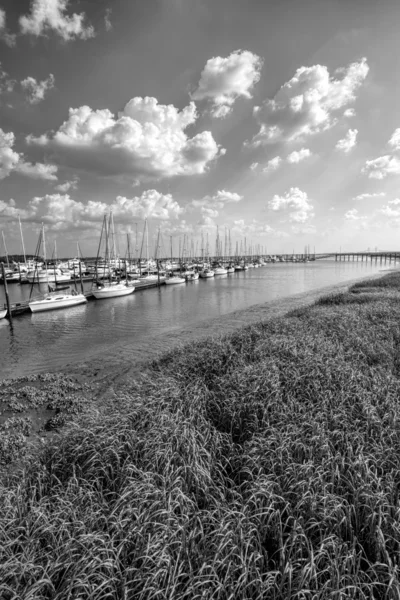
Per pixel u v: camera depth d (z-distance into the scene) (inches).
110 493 199.5
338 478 196.1
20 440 332.8
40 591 137.6
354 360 424.2
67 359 733.3
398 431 242.2
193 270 3469.5
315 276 3334.2
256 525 165.5
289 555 149.9
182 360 482.9
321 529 163.3
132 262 3900.1
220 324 1051.3
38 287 2310.5
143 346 803.4
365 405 279.4
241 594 134.1
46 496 200.4
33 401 442.9
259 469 208.5
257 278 3238.2
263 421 269.9
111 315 1374.3
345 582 141.7
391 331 582.6
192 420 276.7
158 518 170.2
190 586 131.9
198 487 198.7
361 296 1120.8
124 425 263.9
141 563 151.1
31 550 159.3
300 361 390.3
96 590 132.5
